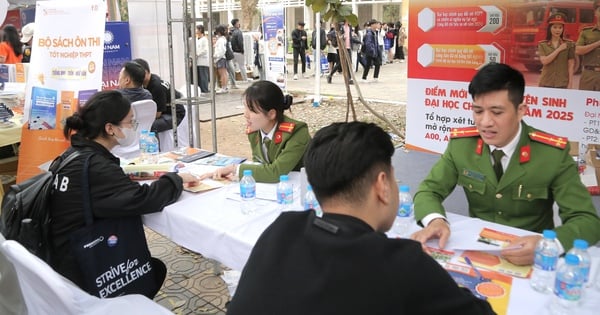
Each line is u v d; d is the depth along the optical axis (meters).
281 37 9.20
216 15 26.94
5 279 1.67
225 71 11.30
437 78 4.20
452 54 4.05
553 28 3.51
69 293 1.45
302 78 14.09
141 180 2.63
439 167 2.11
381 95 10.55
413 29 4.23
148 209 2.17
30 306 1.62
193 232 2.07
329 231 0.99
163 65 6.12
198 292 2.96
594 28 3.34
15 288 1.68
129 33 5.95
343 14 4.35
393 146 1.12
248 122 2.69
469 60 3.97
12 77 5.50
